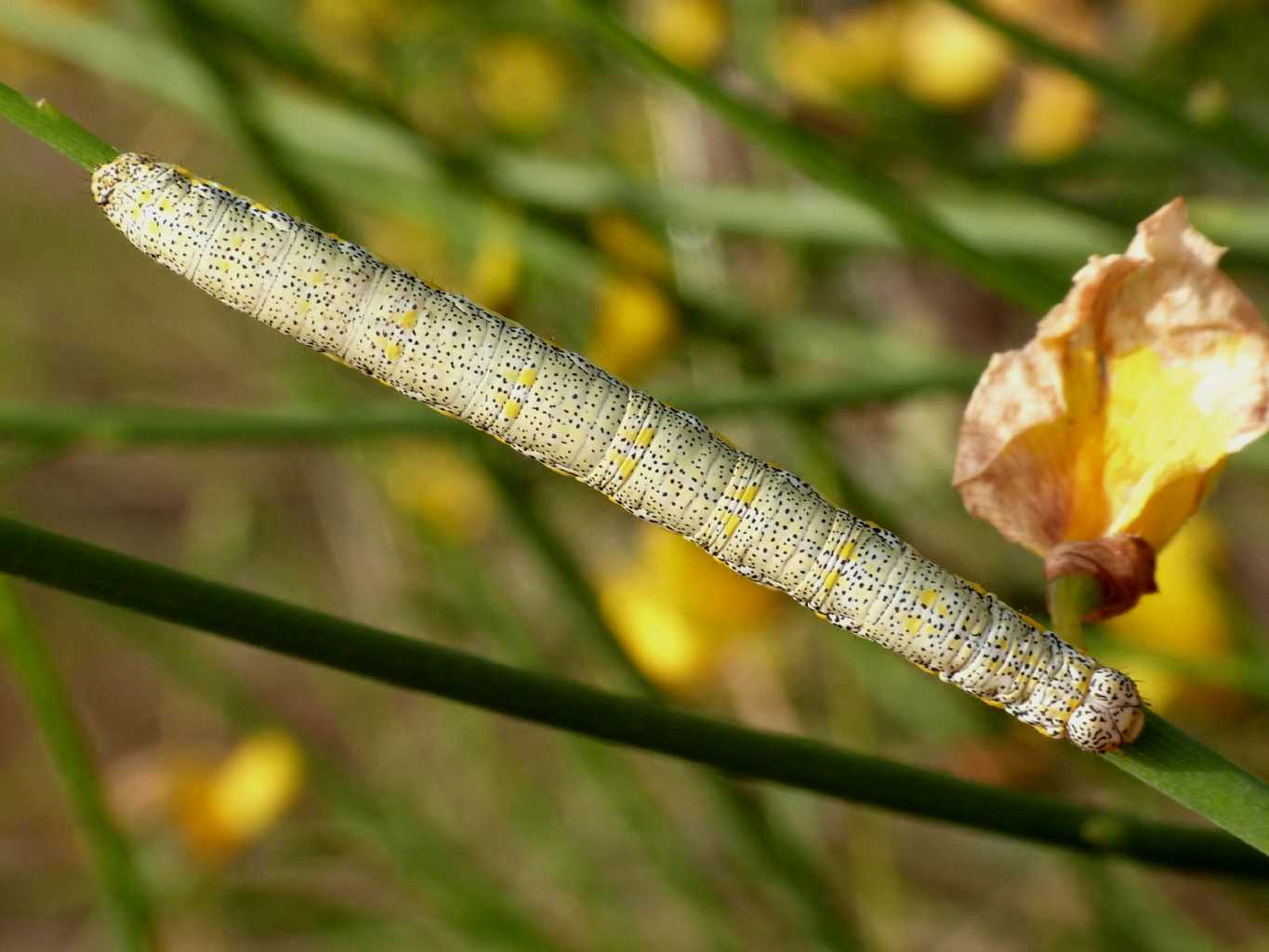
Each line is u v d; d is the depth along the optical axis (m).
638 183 0.18
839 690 0.20
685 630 0.17
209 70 0.18
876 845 0.21
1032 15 0.19
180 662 0.22
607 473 0.11
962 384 0.16
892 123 0.20
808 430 0.18
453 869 0.21
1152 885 0.21
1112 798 0.19
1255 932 0.23
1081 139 0.19
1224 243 0.16
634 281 0.17
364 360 0.11
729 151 0.22
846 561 0.11
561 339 0.22
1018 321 0.23
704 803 0.23
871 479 0.24
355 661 0.10
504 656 0.22
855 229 0.17
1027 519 0.11
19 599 0.14
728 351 0.18
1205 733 0.16
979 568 0.22
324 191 0.20
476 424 0.11
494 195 0.18
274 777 0.20
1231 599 0.16
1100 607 0.11
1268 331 0.11
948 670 0.11
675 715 0.11
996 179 0.18
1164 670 0.16
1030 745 0.17
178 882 0.19
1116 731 0.10
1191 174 0.18
